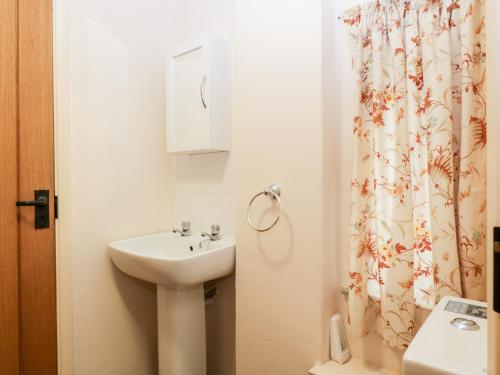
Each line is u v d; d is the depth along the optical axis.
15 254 1.15
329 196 1.18
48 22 1.22
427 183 1.01
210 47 1.36
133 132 1.53
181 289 1.31
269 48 1.24
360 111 1.11
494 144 0.45
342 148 1.22
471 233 0.89
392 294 1.02
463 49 0.90
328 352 1.18
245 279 1.31
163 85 1.67
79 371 1.33
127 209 1.51
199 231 1.62
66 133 1.27
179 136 1.48
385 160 1.07
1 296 1.12
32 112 1.18
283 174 1.20
